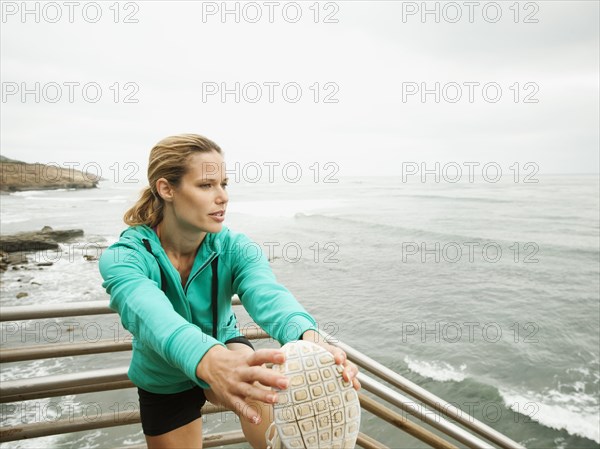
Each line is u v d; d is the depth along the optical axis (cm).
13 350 150
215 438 171
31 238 2703
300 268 2233
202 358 77
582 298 1769
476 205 4897
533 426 955
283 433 73
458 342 1341
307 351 76
